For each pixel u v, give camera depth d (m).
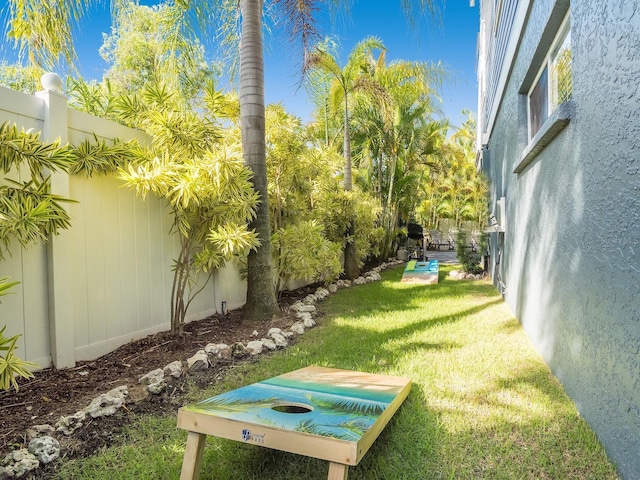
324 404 2.15
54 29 4.55
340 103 10.98
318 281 8.91
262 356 4.04
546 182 3.77
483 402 2.85
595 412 2.39
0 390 3.07
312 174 7.17
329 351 4.10
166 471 2.12
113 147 3.92
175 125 4.30
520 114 5.30
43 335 3.46
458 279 9.84
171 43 5.87
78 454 2.28
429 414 2.66
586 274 2.60
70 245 3.67
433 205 17.47
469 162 19.00
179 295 4.64
